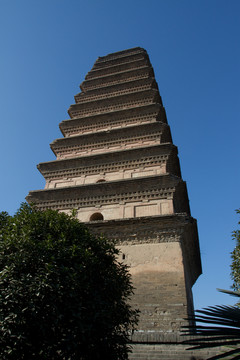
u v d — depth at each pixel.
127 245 22.47
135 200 25.03
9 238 13.01
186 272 22.59
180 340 16.48
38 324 11.03
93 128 35.41
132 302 19.59
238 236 18.98
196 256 28.22
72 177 30.14
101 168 29.55
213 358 6.37
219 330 6.60
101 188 26.28
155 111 34.00
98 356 12.14
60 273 12.27
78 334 11.52
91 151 32.56
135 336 17.17
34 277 11.88
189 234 24.06
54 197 27.25
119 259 21.84
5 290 11.34
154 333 17.20
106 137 32.72
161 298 19.33
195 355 15.75
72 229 15.09
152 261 21.17
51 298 11.38
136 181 25.45
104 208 25.48
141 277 20.61
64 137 34.66
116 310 14.02
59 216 15.81
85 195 26.50
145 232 22.47
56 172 30.77
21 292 11.33
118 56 49.59
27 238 13.01
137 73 42.09
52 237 14.35
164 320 18.34
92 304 12.30
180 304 18.75
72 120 36.41
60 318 11.14
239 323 6.54
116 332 13.77
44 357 11.30
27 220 14.69
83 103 38.66
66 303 11.70
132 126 32.00
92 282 13.36
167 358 15.89
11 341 10.66
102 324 12.40
